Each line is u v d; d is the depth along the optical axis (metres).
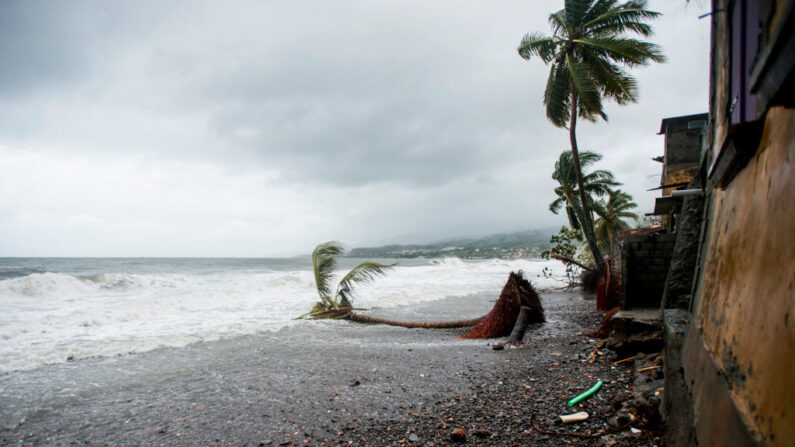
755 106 1.82
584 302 14.51
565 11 17.62
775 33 1.11
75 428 4.61
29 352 7.84
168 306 13.60
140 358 7.59
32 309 12.84
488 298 16.92
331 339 9.20
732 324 2.02
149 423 4.71
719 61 3.25
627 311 7.04
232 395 5.56
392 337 9.50
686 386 2.81
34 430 4.58
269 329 10.35
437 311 13.62
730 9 2.54
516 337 8.27
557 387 5.23
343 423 4.56
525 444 3.79
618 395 4.43
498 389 5.41
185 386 5.98
